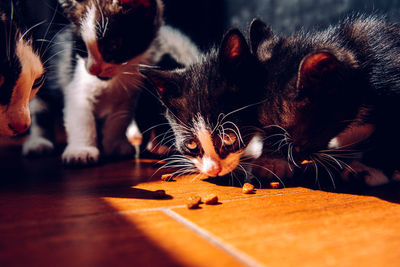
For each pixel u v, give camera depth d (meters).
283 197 0.34
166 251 0.27
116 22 0.44
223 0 0.81
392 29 0.38
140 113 0.49
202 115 0.37
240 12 0.77
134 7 0.44
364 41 0.37
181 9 0.75
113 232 0.29
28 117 0.37
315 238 0.28
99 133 0.50
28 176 0.40
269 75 0.37
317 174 0.38
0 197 0.34
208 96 0.38
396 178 0.38
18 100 0.37
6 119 0.36
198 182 0.38
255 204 0.33
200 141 0.38
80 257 0.26
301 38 0.39
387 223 0.30
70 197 0.34
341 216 0.31
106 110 0.48
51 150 0.50
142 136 0.50
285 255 0.27
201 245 0.28
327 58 0.34
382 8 0.52
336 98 0.35
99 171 0.42
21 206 0.32
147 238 0.28
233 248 0.28
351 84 0.35
